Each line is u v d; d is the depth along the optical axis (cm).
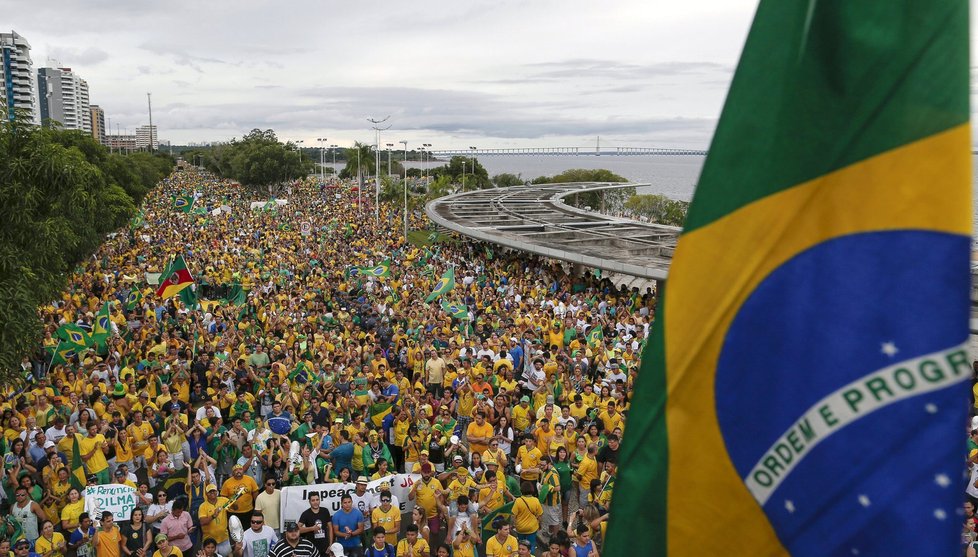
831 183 271
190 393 2031
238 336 2394
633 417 324
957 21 249
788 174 281
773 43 283
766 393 285
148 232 5516
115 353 2159
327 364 2000
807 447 274
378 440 1502
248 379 2033
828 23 270
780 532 284
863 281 262
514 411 1764
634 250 4072
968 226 247
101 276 3434
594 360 2244
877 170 261
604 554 332
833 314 268
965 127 247
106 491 1331
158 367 1998
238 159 11475
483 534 1231
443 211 6284
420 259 4428
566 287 3600
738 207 292
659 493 316
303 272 3997
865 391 261
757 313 287
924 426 249
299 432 1625
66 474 1384
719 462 300
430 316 2617
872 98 262
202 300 2981
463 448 1576
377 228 6694
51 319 2572
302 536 1236
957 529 242
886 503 254
